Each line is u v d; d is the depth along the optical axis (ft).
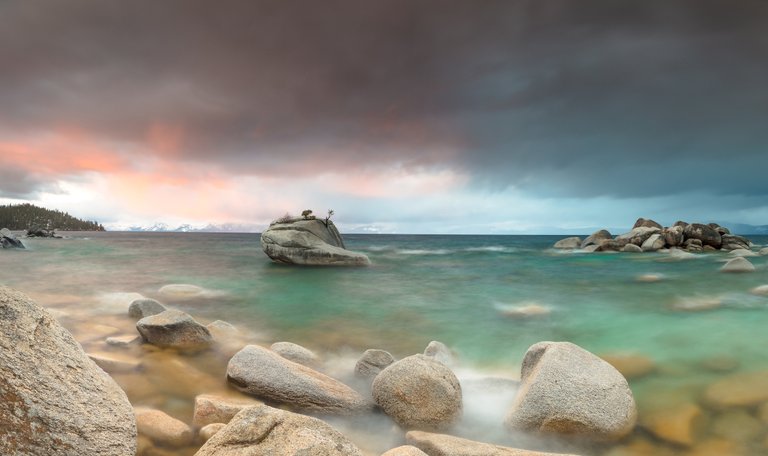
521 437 20.62
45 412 13.70
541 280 76.79
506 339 38.99
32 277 74.38
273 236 100.07
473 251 161.99
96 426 14.61
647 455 19.35
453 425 21.09
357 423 21.90
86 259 111.14
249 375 24.16
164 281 71.36
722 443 20.27
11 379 13.83
